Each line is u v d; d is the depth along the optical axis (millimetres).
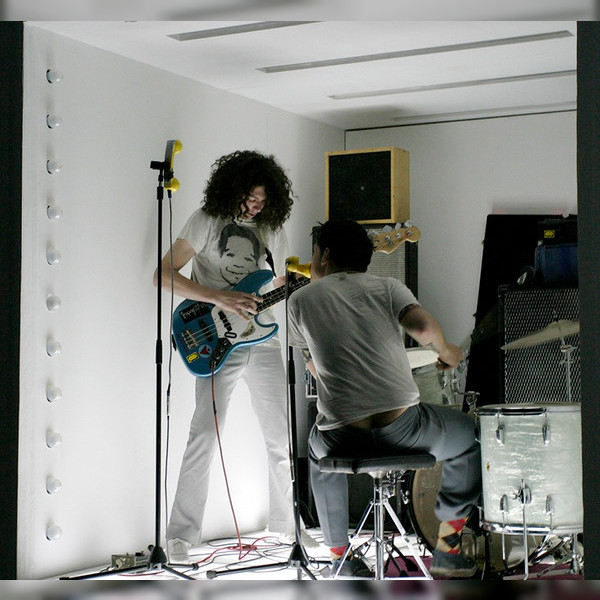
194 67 4711
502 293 4949
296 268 3783
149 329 4629
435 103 5496
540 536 4094
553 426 3512
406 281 5434
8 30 3436
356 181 5527
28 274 3988
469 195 5859
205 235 4383
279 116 5562
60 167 4059
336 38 4277
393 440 3420
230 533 5055
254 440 5270
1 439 3428
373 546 4621
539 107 5582
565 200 5641
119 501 4418
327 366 3455
